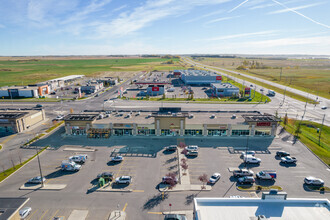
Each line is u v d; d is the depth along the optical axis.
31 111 91.81
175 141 72.12
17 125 79.50
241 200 31.81
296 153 64.06
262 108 116.88
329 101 132.00
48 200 43.72
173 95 151.38
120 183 48.69
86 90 161.12
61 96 148.50
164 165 56.97
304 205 31.27
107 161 59.22
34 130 82.75
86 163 58.19
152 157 61.38
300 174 53.31
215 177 49.97
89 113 86.06
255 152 64.56
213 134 76.38
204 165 57.03
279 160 60.09
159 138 74.50
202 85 189.88
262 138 74.62
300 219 28.77
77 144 70.12
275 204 31.44
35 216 39.41
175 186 47.81
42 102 130.50
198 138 74.38
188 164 57.47
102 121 78.31
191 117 82.25
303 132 81.25
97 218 38.84
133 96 148.00
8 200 30.70
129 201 43.31
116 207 41.62
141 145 69.19
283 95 149.25
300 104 125.62
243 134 76.12
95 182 49.78
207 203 31.67
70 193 45.88
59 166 56.81
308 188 47.72
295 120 96.81
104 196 44.91
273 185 48.72
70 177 51.75
